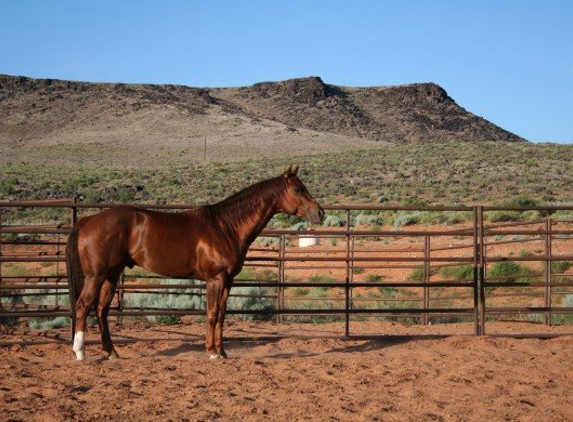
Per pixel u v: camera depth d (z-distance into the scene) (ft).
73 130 605.73
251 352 36.94
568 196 191.11
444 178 237.45
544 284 40.40
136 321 50.88
